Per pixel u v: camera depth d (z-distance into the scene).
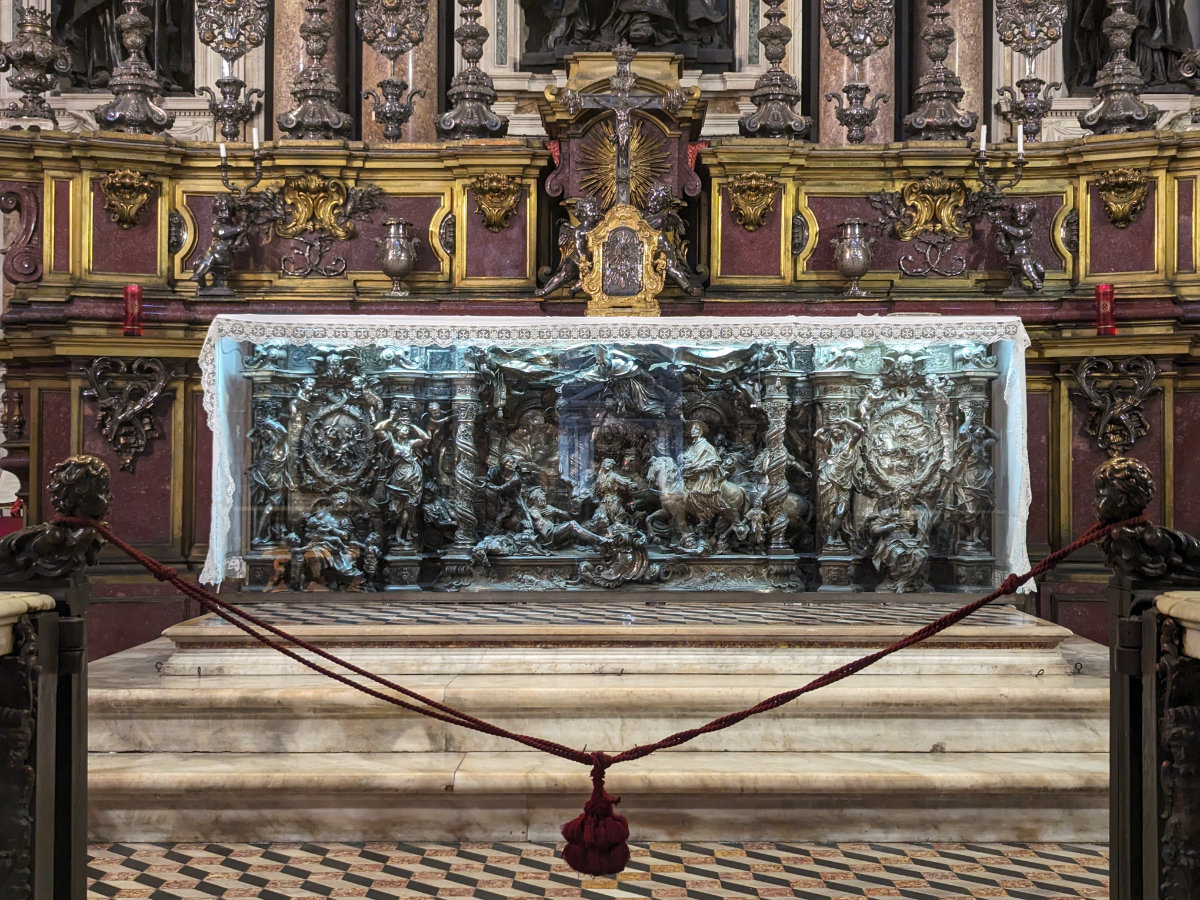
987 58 10.76
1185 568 3.42
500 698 5.34
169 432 7.41
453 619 5.99
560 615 6.07
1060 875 4.54
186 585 3.82
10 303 7.64
